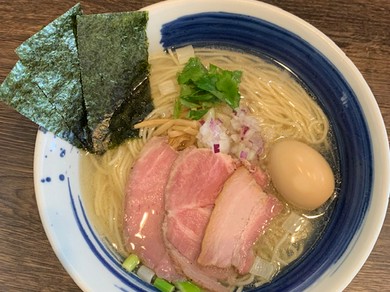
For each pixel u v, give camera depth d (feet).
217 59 1.06
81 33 0.91
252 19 0.97
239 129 1.00
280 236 0.99
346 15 1.10
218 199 0.96
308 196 0.94
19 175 1.05
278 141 1.02
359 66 1.07
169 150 1.01
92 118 0.97
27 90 0.91
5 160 1.05
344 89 0.94
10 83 0.90
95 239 0.96
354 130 0.94
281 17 0.95
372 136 0.89
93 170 1.02
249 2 0.95
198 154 0.99
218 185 0.98
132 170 1.00
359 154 0.93
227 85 0.99
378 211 0.86
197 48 1.06
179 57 1.05
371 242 0.85
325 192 0.94
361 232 0.87
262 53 1.04
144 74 1.02
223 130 1.00
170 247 0.95
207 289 0.95
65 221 0.92
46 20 1.11
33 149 1.06
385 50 1.08
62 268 1.00
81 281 0.87
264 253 0.98
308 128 1.03
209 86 0.99
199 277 0.94
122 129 1.03
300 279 0.92
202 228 0.96
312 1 1.11
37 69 0.91
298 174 0.94
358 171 0.93
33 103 0.92
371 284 0.98
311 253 0.96
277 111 1.05
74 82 0.94
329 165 0.98
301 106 1.04
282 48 1.01
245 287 0.95
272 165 0.97
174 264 0.95
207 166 0.98
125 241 0.98
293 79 1.05
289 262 0.97
